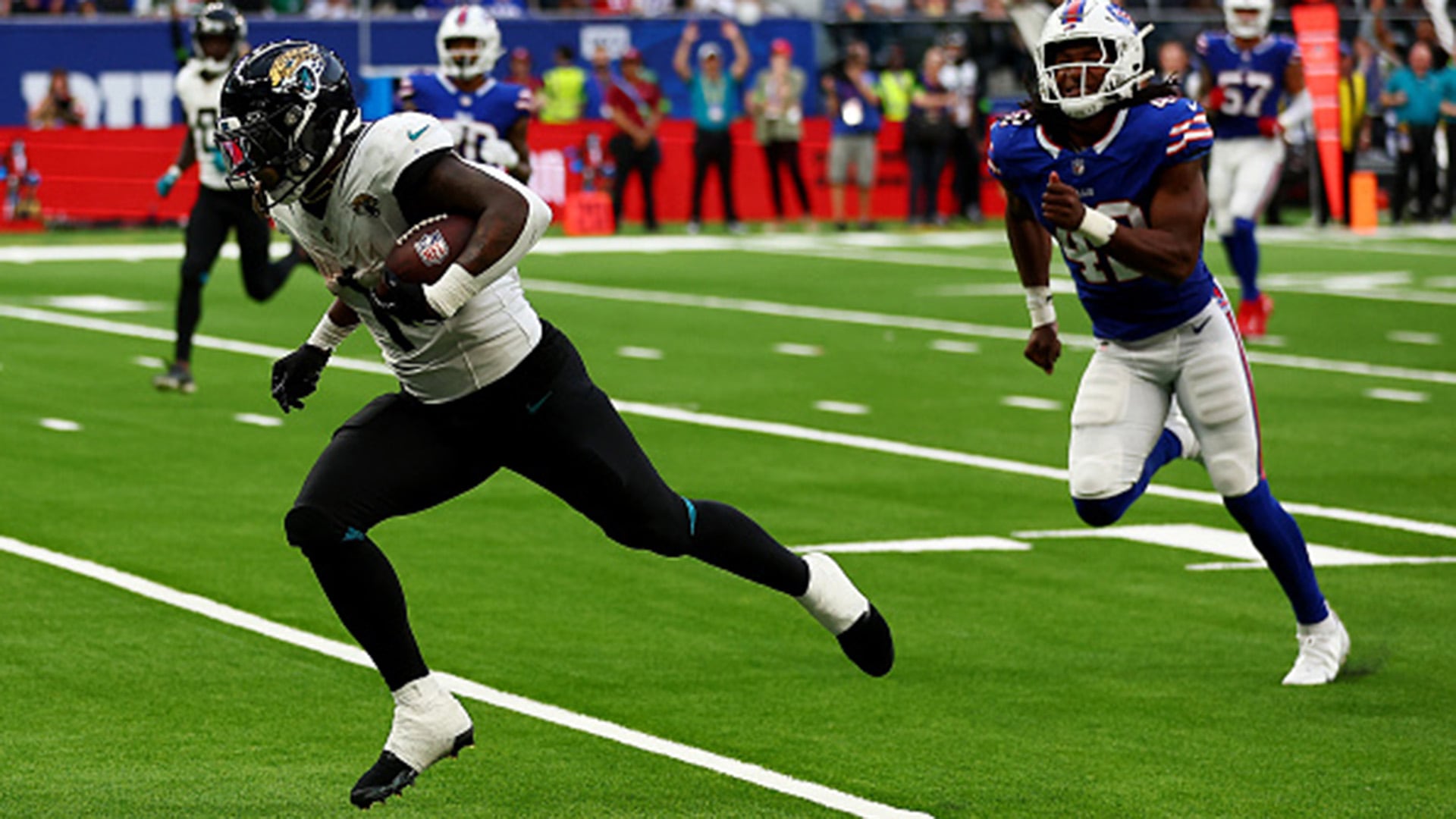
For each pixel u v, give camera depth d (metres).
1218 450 22.91
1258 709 22.11
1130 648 24.62
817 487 34.22
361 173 17.11
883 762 20.09
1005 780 19.58
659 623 25.52
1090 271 22.42
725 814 18.50
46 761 19.78
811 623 25.67
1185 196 21.47
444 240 16.92
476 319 17.62
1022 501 33.34
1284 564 23.03
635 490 18.25
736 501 32.94
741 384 45.09
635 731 21.05
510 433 18.11
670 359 48.75
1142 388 22.98
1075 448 23.06
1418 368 48.69
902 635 25.09
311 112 16.95
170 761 19.86
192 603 26.05
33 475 34.06
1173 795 19.17
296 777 19.45
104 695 22.06
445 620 25.48
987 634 25.22
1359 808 18.80
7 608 25.61
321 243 17.73
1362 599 27.19
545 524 31.17
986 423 40.56
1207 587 27.80
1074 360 49.34
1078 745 20.70
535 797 18.95
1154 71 22.05
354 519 17.64
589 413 18.20
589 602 26.52
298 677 22.83
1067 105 21.39
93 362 46.78
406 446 18.02
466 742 17.77
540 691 22.47
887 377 46.38
